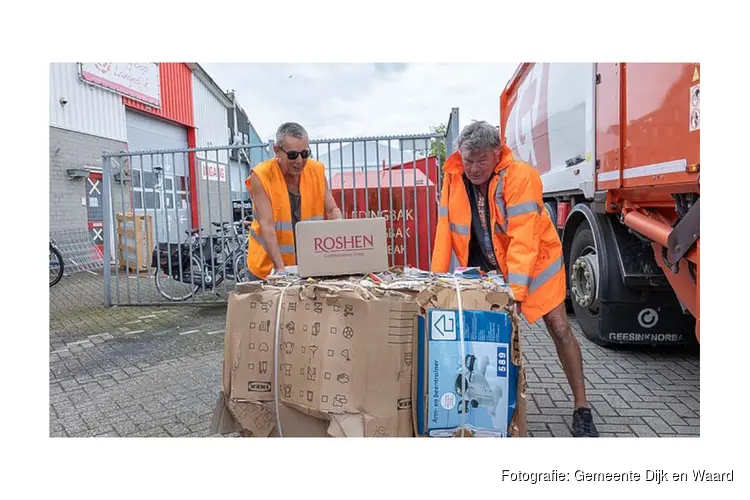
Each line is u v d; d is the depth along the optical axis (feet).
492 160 9.53
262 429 7.50
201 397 12.66
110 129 37.17
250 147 21.17
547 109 18.89
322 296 7.22
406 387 7.00
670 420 10.89
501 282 7.98
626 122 12.35
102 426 11.18
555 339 10.14
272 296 7.52
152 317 20.93
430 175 18.45
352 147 17.93
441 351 7.04
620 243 14.28
